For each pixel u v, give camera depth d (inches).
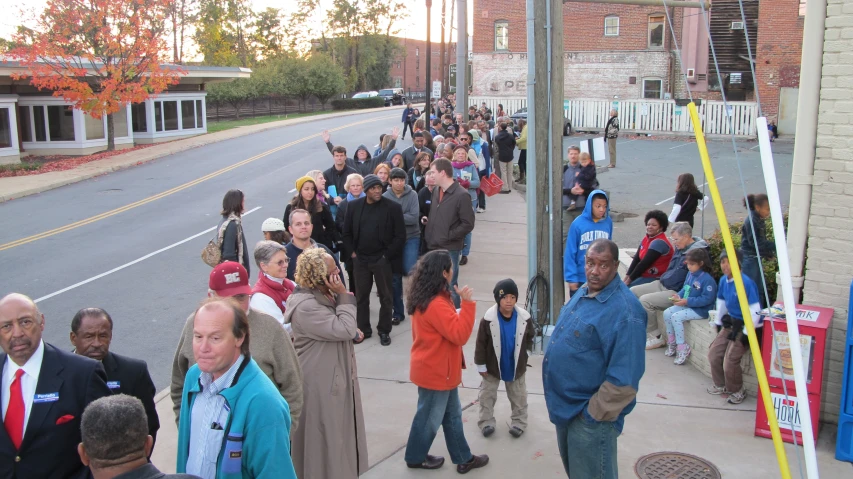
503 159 741.3
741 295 146.6
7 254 524.4
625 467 208.8
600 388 156.6
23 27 993.5
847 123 221.1
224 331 125.0
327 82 2236.7
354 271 328.5
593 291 162.9
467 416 247.6
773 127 1216.2
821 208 229.5
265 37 2731.3
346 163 479.2
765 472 205.0
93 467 109.1
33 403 141.6
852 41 217.5
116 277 460.8
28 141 1071.6
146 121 1213.7
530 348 298.4
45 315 386.3
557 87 292.0
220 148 1179.9
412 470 211.9
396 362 303.4
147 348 334.6
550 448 223.1
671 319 292.8
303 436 184.2
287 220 338.3
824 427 231.9
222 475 126.4
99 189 817.5
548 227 300.2
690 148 1147.9
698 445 221.6
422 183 468.8
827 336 230.4
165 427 247.3
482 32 1635.1
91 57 1002.1
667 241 321.7
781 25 1227.2
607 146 938.1
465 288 196.4
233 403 127.0
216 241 301.7
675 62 1456.7
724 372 252.2
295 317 183.9
